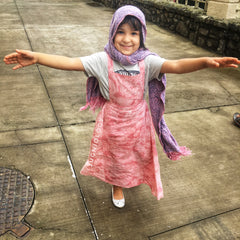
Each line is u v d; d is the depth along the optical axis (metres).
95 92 1.89
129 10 1.51
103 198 2.29
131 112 1.80
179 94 4.21
